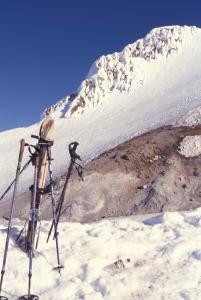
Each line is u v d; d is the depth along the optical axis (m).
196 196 41.66
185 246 9.95
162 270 8.79
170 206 40.16
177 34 131.50
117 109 105.25
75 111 112.88
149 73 119.69
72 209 41.91
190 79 104.69
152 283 8.20
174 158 49.78
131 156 52.00
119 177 47.44
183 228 11.75
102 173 48.59
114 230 11.40
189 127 60.56
